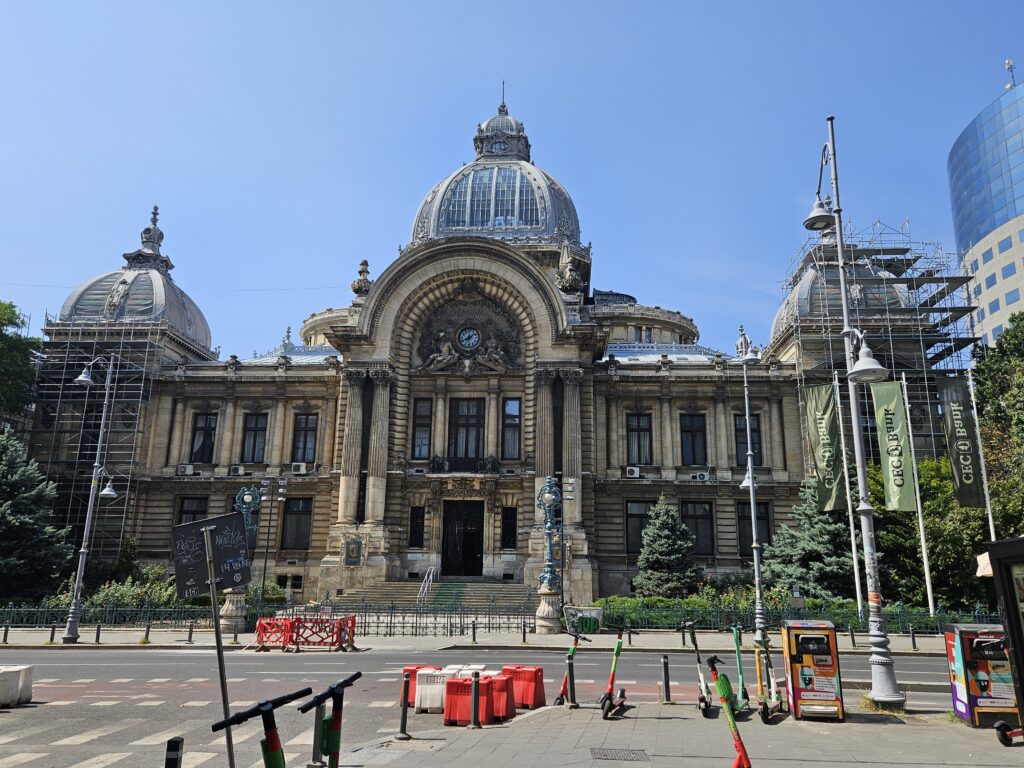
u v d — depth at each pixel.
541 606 39.09
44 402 60.16
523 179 69.12
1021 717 12.69
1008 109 116.62
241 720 7.50
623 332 78.75
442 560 54.59
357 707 18.41
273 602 50.41
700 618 40.06
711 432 59.44
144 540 58.81
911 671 26.67
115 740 14.82
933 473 48.88
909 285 58.78
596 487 58.19
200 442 61.38
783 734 14.95
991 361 60.94
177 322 66.25
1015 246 113.19
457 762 12.39
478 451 56.94
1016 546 12.57
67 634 34.22
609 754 12.99
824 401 44.91
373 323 56.28
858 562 45.34
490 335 58.19
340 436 56.62
